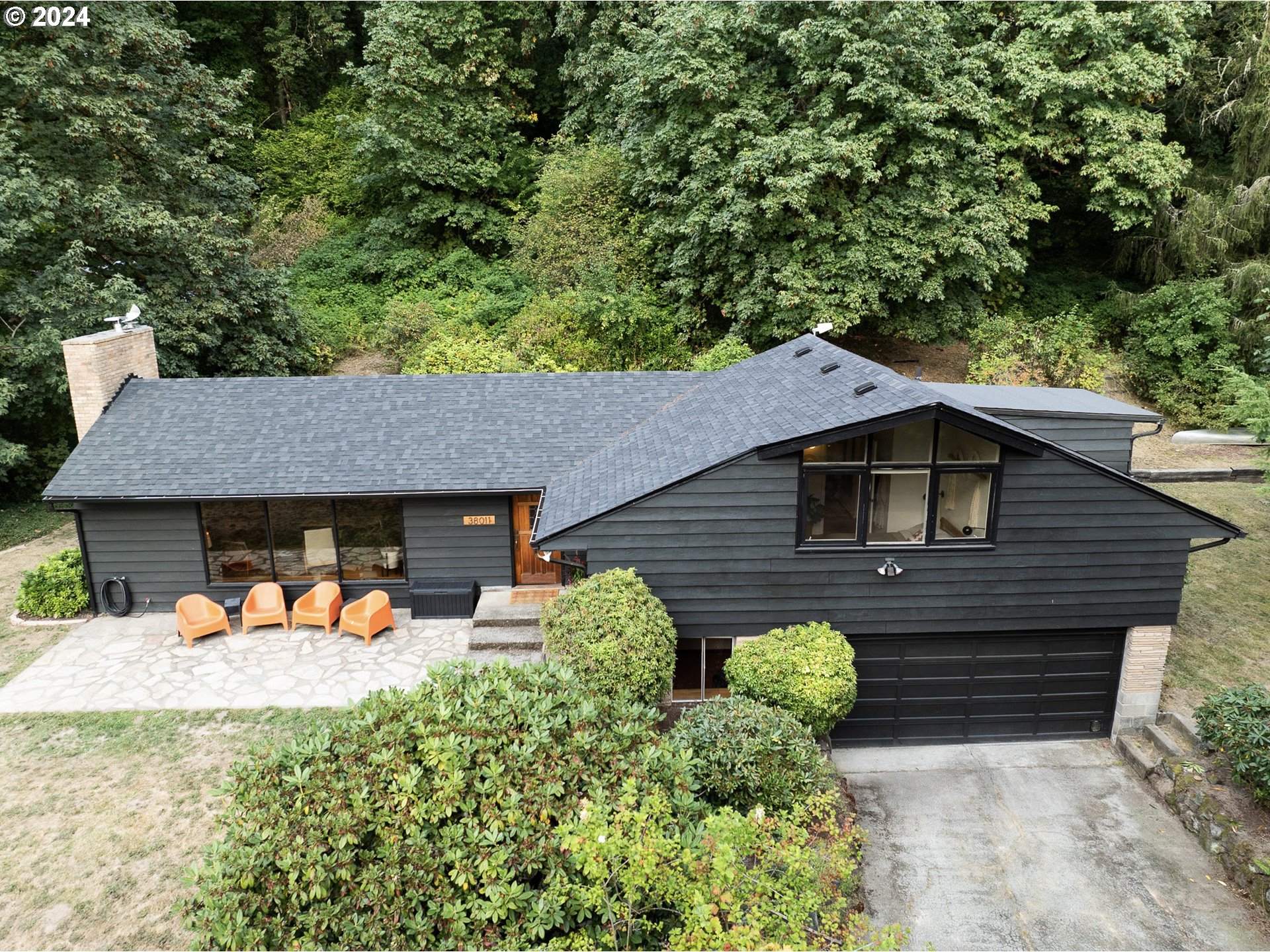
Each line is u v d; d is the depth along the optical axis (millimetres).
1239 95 24297
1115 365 24938
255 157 29922
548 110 31000
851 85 20281
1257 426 15461
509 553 15211
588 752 7102
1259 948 8758
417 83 26297
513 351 22500
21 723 11484
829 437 10703
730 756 9109
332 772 6699
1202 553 17641
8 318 18594
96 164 19094
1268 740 9812
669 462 12336
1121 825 10758
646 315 22922
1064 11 21750
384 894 5938
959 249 21000
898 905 9391
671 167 22531
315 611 14188
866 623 11797
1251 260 23125
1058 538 11516
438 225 28391
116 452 14656
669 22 20594
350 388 16500
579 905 6199
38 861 8938
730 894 5652
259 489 14070
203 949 5836
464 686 7684
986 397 15016
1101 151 21984
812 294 20812
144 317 19172
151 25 19172
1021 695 12594
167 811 9734
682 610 11695
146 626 14469
